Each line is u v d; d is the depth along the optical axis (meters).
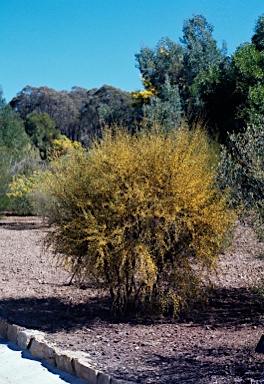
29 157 24.75
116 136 7.23
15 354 5.86
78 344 5.84
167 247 6.63
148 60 21.44
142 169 6.74
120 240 6.38
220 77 13.24
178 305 6.94
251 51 12.67
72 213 6.91
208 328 6.40
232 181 7.00
